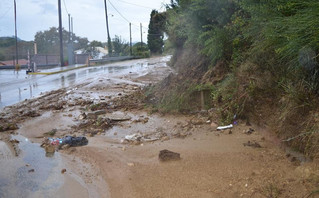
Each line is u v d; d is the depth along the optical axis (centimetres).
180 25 1091
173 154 440
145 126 641
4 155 510
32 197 370
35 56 3478
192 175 385
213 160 423
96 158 477
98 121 683
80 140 556
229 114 588
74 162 469
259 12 559
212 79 732
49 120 734
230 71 712
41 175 429
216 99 653
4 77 2002
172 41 1541
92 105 866
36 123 709
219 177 373
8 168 456
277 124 465
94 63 3606
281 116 452
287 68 507
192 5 884
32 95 1157
